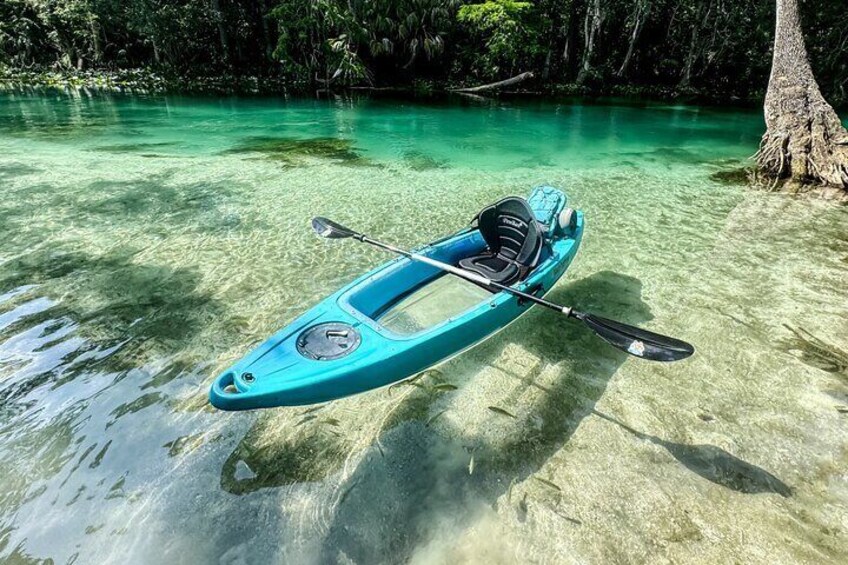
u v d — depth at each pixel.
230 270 7.46
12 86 30.06
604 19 35.78
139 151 14.80
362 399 4.97
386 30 32.59
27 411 4.70
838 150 12.07
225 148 15.58
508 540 3.59
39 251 7.96
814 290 7.13
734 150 16.72
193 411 4.78
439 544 3.57
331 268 7.57
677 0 34.94
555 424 4.70
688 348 4.25
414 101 28.39
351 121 21.27
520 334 6.12
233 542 3.61
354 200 10.70
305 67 33.06
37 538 3.59
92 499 3.89
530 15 33.91
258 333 5.95
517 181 12.46
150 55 38.06
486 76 35.16
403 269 5.90
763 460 4.28
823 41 29.84
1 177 11.66
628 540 3.59
